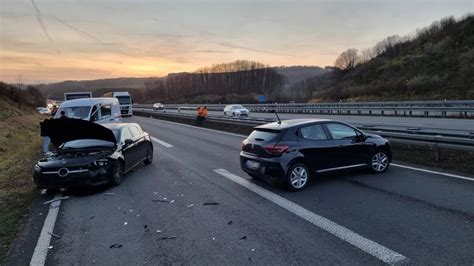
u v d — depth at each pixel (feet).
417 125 57.11
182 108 180.34
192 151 43.98
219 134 64.75
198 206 21.18
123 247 15.60
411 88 134.82
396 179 25.73
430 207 19.24
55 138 29.17
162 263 13.96
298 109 118.83
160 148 47.83
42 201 23.62
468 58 138.00
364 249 14.51
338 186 24.52
